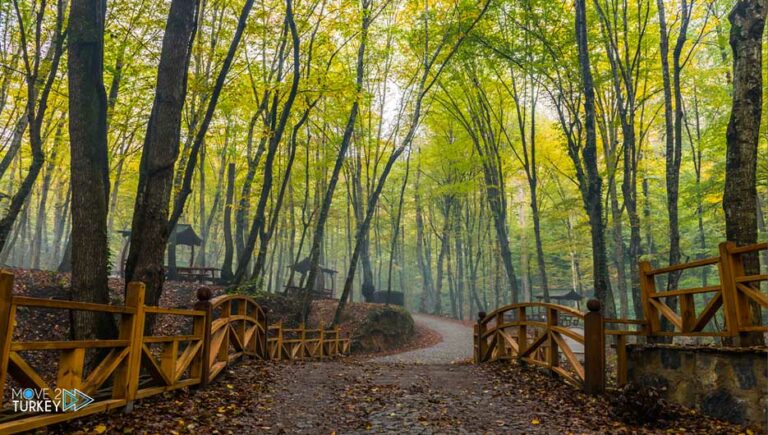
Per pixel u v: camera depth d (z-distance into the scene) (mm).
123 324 4879
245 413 5785
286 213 31031
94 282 6699
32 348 3559
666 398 6480
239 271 15734
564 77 16469
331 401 6734
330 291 30812
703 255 26172
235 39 9398
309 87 15312
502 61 18000
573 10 16266
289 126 21016
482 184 25266
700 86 18375
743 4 7160
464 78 20578
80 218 6770
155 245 7332
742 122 6934
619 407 5812
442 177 33844
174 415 5207
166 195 7496
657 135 23719
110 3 12695
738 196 6816
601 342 7020
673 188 13102
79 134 6871
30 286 14367
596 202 11961
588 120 12117
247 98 18656
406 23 18656
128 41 13711
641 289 7613
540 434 5254
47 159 19594
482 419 5902
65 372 3982
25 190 11914
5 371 3303
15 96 16266
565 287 46375
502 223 21797
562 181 31156
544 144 24547
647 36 15938
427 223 43031
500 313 10969
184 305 17000
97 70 7117
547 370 8531
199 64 15742
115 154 19375
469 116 24766
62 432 4078
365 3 17172
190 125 15547
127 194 33375
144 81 15352
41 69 13328
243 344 8961
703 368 5848
